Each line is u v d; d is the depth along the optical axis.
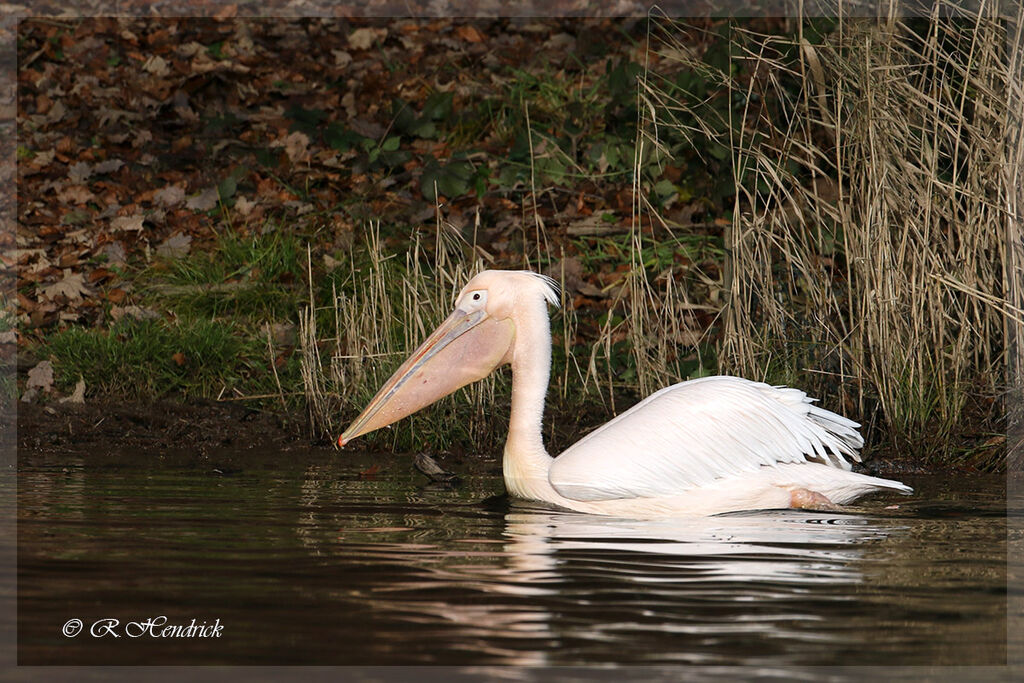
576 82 20.06
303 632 5.59
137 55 21.81
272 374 13.99
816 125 14.95
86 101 20.28
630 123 17.30
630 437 9.07
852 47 12.52
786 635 5.62
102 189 18.03
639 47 20.50
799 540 7.71
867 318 12.02
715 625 5.76
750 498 8.96
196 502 8.90
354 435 10.30
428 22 23.02
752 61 16.08
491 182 17.50
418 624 5.73
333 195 17.64
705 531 8.04
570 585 6.45
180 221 17.09
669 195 16.36
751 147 13.24
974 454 11.14
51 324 14.79
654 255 15.55
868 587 6.46
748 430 9.07
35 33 22.27
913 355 11.65
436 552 7.21
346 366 13.32
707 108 15.82
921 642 5.54
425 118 18.81
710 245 15.68
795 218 14.20
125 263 16.05
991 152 11.51
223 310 15.30
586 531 8.02
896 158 11.93
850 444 9.63
